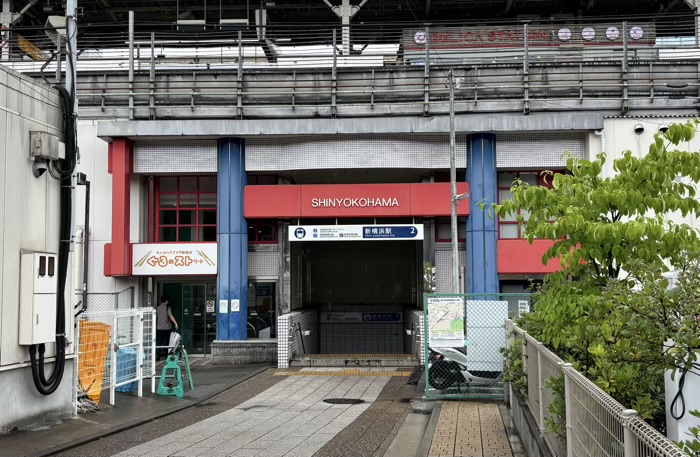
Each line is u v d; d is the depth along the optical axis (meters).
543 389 7.16
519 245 20.92
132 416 11.89
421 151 21.30
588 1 33.62
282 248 22.28
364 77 21.48
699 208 6.69
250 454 9.25
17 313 10.28
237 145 21.56
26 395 10.45
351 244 28.77
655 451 2.93
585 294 6.78
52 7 30.31
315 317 26.89
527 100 20.94
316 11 34.41
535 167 21.41
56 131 11.56
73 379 11.48
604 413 4.11
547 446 6.72
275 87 21.52
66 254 11.20
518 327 10.43
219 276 21.42
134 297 21.88
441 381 13.80
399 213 21.14
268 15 34.56
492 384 13.71
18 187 10.45
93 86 21.84
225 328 21.34
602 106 21.05
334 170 22.05
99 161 21.98
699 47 21.62
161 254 21.67
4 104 10.21
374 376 17.78
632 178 6.85
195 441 10.13
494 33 25.55
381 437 10.41
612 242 6.77
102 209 21.89
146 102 21.75
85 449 9.53
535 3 34.09
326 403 13.81
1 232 10.02
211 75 21.62
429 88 21.27
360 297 28.58
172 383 14.79
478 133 21.11
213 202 22.98
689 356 4.79
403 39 26.53
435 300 13.89
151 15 35.41
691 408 5.08
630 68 21.14
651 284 4.96
